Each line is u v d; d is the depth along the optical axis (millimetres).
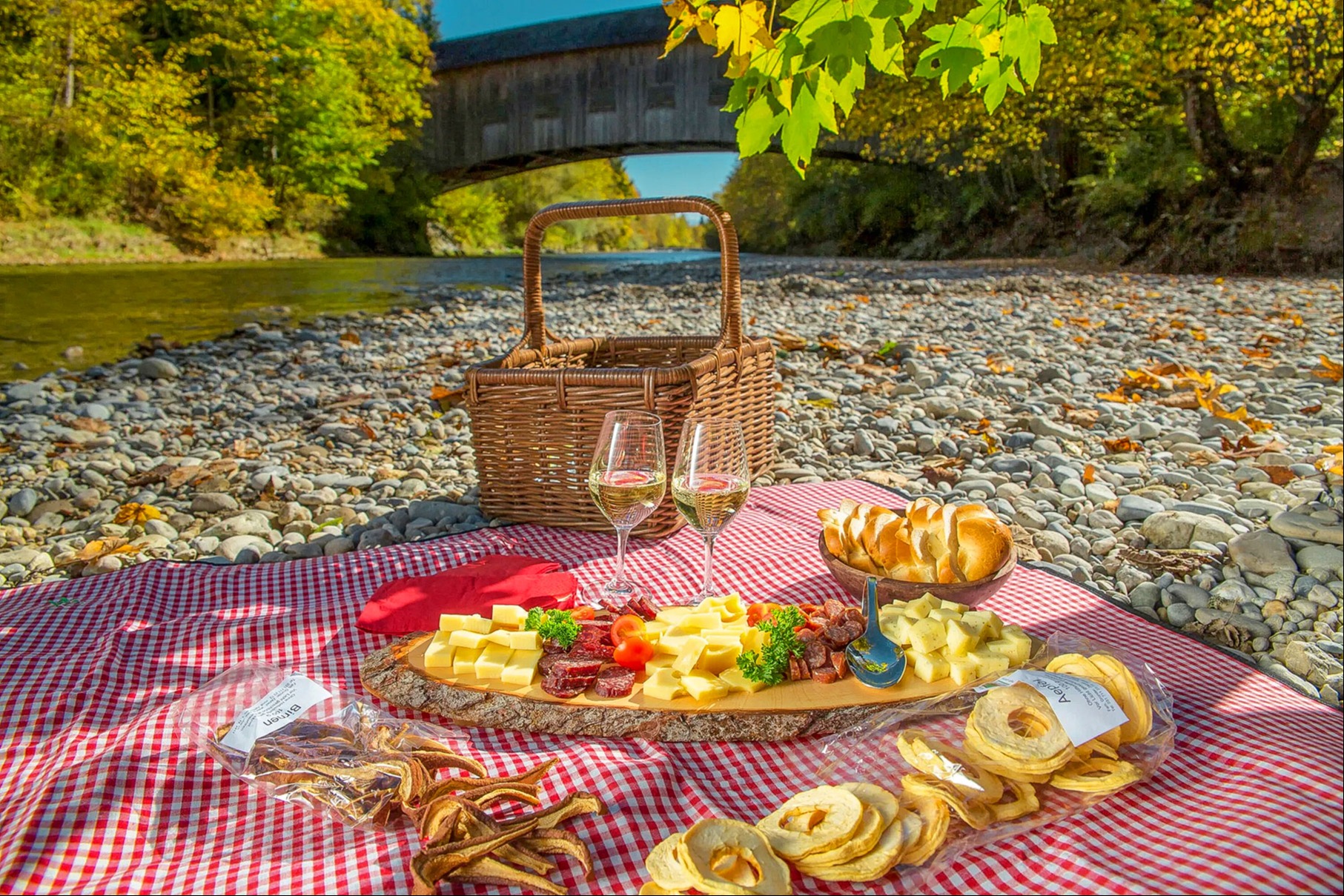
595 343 3965
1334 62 15109
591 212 3385
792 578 2600
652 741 1673
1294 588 2840
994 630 1753
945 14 15469
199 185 25562
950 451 4590
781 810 1364
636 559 2824
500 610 1803
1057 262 20000
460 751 1639
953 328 8906
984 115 18641
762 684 1659
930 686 1642
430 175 40312
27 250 20938
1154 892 1198
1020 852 1326
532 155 39438
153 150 24953
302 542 3422
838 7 2059
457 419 5539
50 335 9453
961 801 1307
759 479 3957
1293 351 7195
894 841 1262
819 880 1281
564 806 1396
